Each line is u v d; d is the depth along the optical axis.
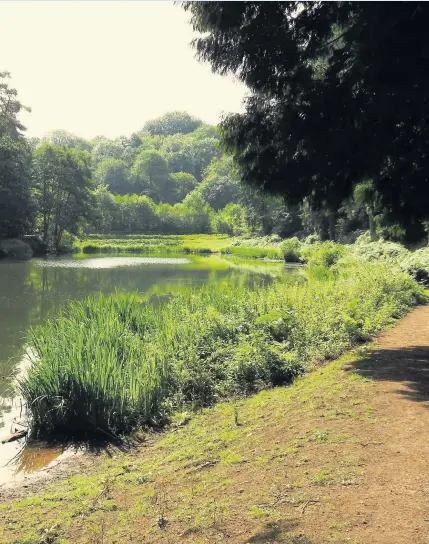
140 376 8.37
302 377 8.84
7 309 19.89
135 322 12.06
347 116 8.06
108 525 4.48
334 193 8.69
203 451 6.02
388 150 7.94
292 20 8.27
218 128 9.30
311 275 31.69
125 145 198.62
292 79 8.34
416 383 7.46
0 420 8.32
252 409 7.43
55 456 6.98
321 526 3.79
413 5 6.95
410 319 14.41
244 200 81.50
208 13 8.34
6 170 53.12
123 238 91.19
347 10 7.96
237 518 4.11
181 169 177.50
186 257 61.91
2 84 58.09
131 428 7.71
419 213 8.69
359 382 7.65
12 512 5.10
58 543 4.28
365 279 17.30
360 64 7.58
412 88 7.25
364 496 4.18
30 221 56.75
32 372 8.67
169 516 4.40
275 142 8.77
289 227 77.31
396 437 5.40
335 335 10.68
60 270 39.47
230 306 13.20
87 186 67.31
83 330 9.75
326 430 5.76
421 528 3.65
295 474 4.77
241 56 8.42
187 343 10.15
